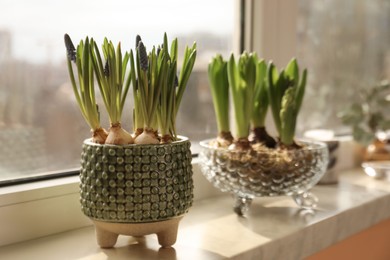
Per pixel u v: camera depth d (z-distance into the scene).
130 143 0.64
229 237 0.74
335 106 1.34
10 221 0.70
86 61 0.63
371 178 1.16
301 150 0.83
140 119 0.67
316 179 0.87
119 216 0.63
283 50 1.08
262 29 1.03
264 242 0.72
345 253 1.00
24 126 0.81
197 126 1.04
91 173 0.63
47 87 0.82
